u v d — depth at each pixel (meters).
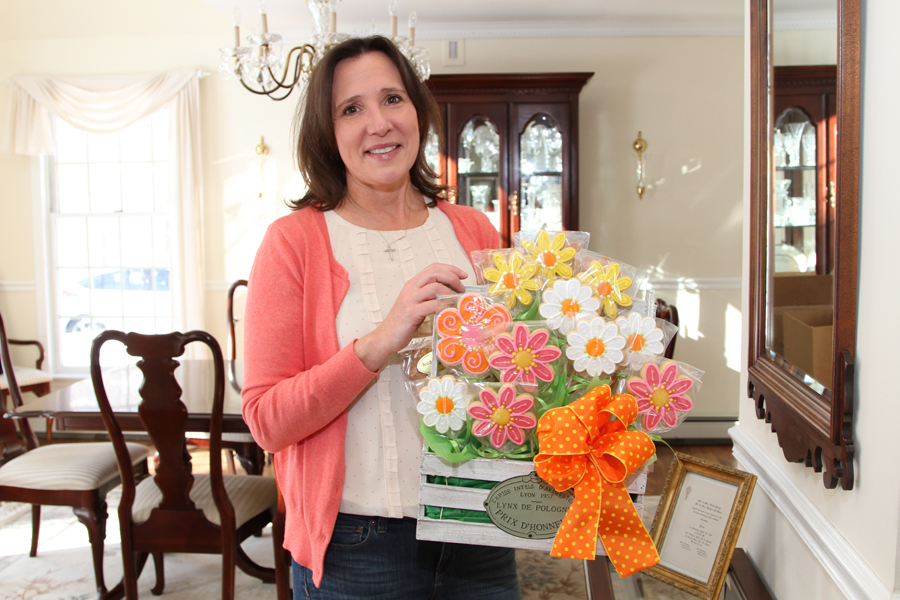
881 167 0.67
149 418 1.89
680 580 0.94
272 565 2.55
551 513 0.83
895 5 0.64
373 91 1.02
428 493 0.85
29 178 4.38
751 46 1.09
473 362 0.85
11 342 4.18
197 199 4.19
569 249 0.94
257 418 0.94
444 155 3.73
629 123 4.07
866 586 0.69
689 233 4.10
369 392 1.04
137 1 3.97
